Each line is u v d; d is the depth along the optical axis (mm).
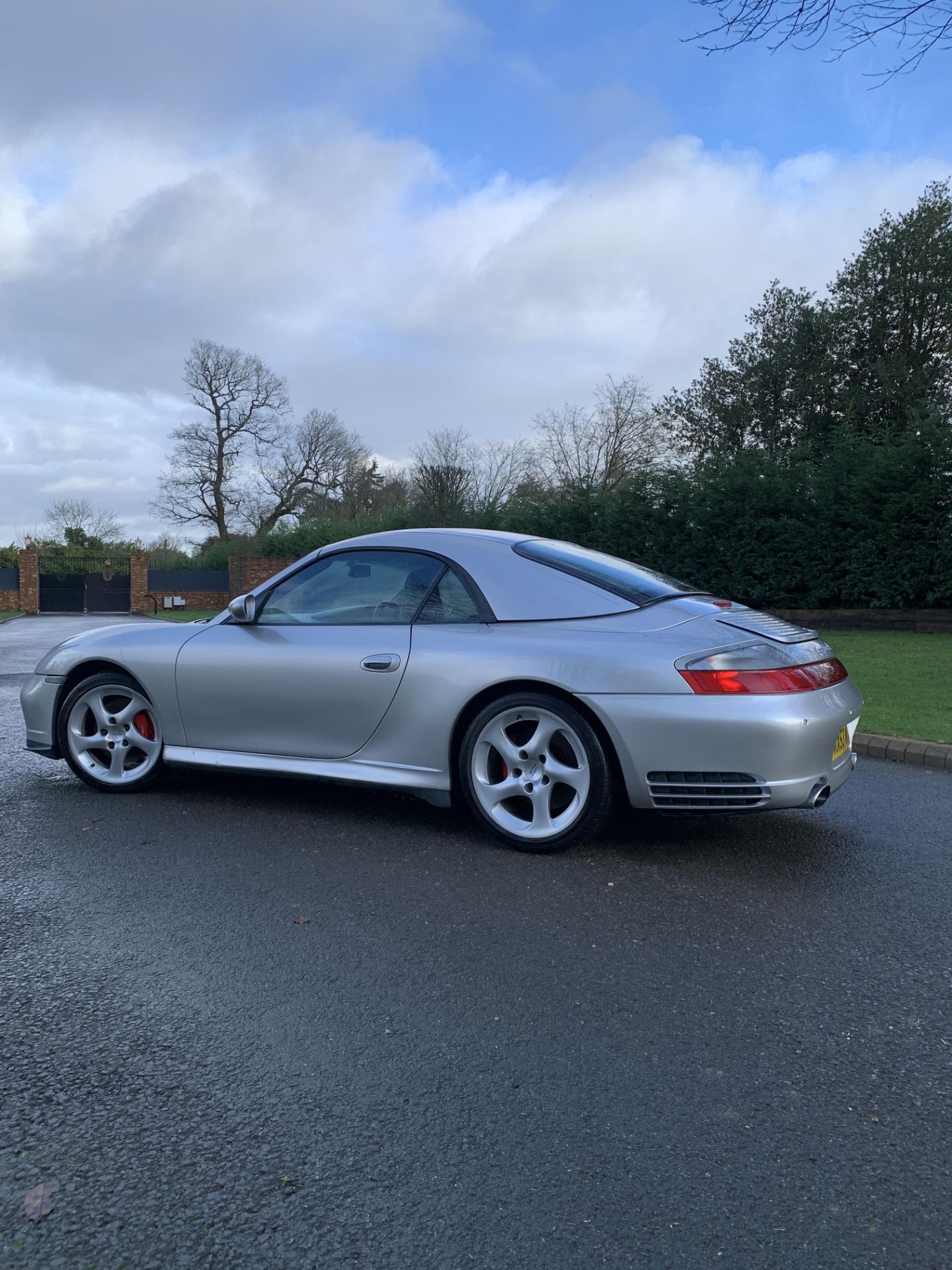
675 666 3457
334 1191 1738
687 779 3449
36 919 3033
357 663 3990
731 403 30219
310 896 3254
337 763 4113
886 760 5859
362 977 2625
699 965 2730
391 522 31875
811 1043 2297
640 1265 1559
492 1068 2168
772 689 3395
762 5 6562
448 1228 1644
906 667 10352
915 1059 2229
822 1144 1893
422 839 3930
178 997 2496
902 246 26719
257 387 52188
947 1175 1802
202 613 36031
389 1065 2174
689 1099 2051
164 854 3707
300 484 55312
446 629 3943
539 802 3719
